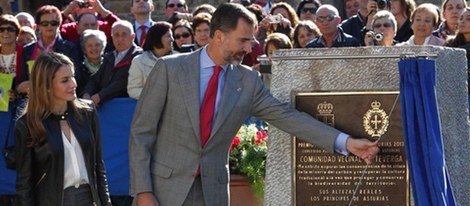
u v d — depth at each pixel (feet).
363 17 33.73
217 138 18.69
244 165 24.71
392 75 19.03
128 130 29.19
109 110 29.22
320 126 18.81
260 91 19.03
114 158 29.27
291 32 32.89
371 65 19.12
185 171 18.61
